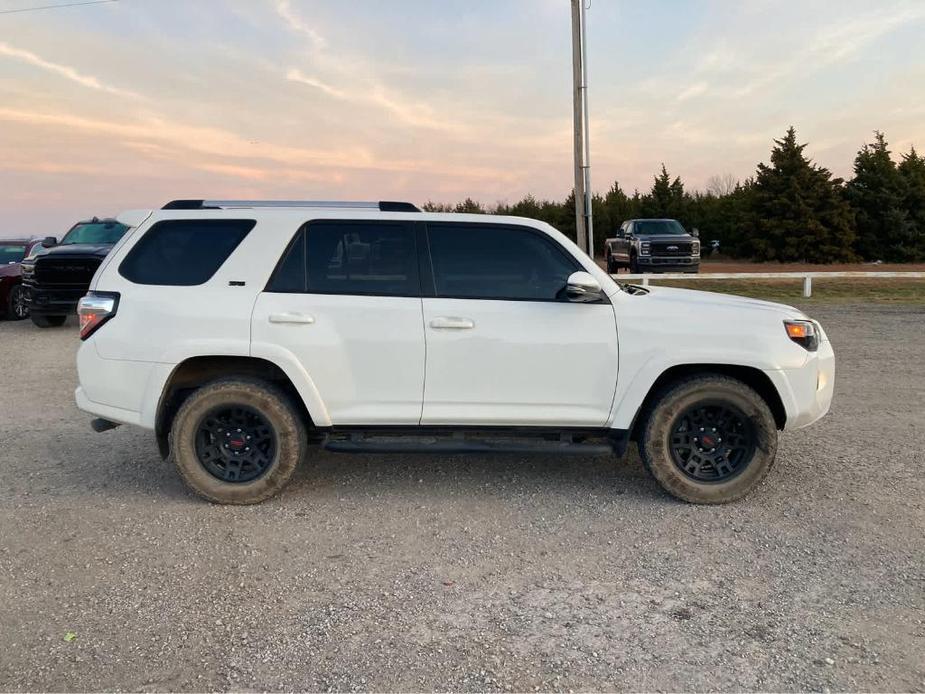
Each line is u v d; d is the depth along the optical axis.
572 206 42.50
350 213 4.67
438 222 4.67
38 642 2.99
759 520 4.30
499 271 4.64
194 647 2.96
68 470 5.31
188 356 4.49
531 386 4.55
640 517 4.38
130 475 5.20
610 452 4.61
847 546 3.91
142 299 4.56
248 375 4.68
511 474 5.23
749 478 4.52
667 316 4.55
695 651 2.91
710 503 4.56
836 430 6.31
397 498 4.73
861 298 16.88
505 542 4.02
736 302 4.77
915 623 3.11
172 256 4.65
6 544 3.98
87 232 14.47
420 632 3.07
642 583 3.51
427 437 4.71
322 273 4.61
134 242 4.68
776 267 29.77
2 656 2.88
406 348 4.51
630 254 22.47
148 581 3.54
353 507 4.57
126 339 4.53
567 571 3.65
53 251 13.32
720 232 40.03
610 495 4.77
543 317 4.53
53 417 6.98
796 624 3.11
